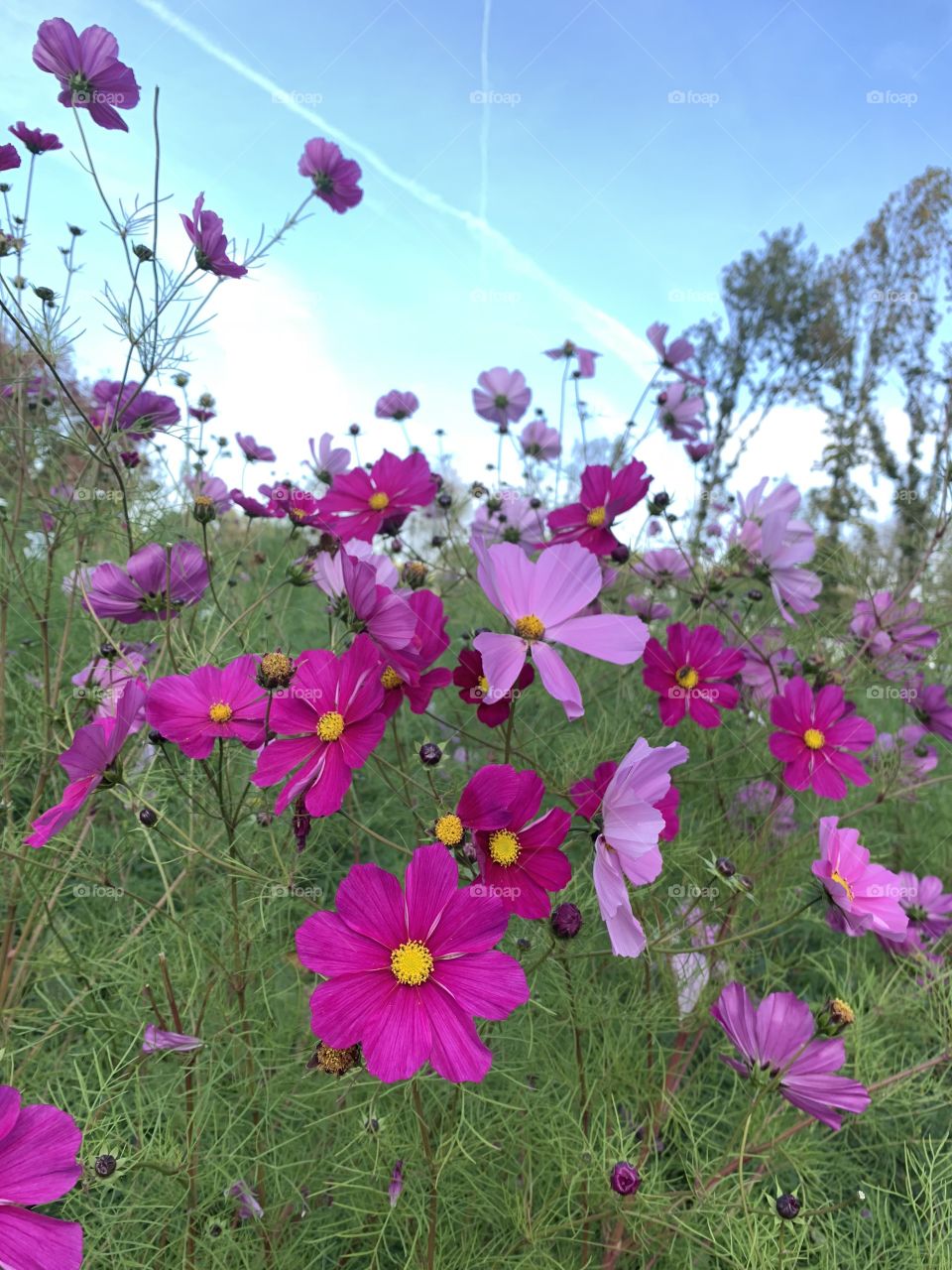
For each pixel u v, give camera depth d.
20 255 0.58
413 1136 0.44
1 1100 0.28
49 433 0.52
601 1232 0.48
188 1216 0.41
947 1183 0.48
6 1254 0.27
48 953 0.52
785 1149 0.48
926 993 0.55
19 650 0.70
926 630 0.74
